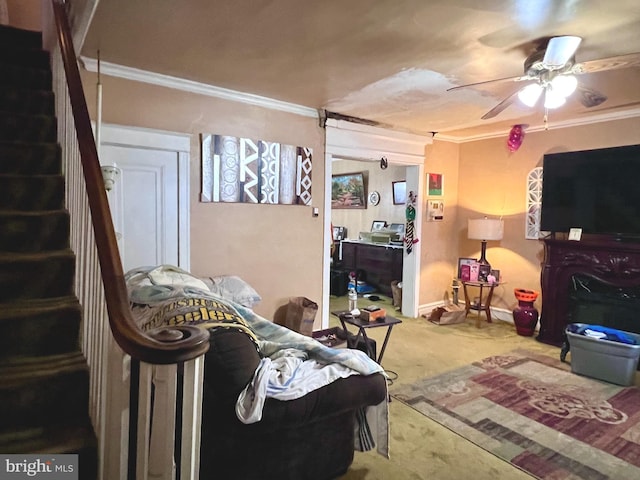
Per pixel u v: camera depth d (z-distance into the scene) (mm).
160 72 3102
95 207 1409
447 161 5461
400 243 6293
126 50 2672
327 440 1951
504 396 3025
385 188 6832
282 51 2645
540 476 2129
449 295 5637
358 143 4492
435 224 5406
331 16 2160
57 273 1872
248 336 1824
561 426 2611
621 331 3527
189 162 3383
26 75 2678
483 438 2475
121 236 3076
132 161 3127
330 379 1831
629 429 2580
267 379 1657
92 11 2018
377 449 2090
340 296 6469
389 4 2018
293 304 3934
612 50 2584
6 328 1634
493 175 5188
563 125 4496
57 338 1722
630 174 3748
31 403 1530
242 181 3676
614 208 3857
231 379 1600
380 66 2891
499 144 5109
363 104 3900
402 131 4867
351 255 7039
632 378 3215
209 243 3543
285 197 3965
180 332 1144
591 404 2904
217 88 3441
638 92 3398
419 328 4777
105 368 1318
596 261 3924
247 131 3691
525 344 4242
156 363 1049
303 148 4062
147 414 1136
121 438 1225
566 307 4152
